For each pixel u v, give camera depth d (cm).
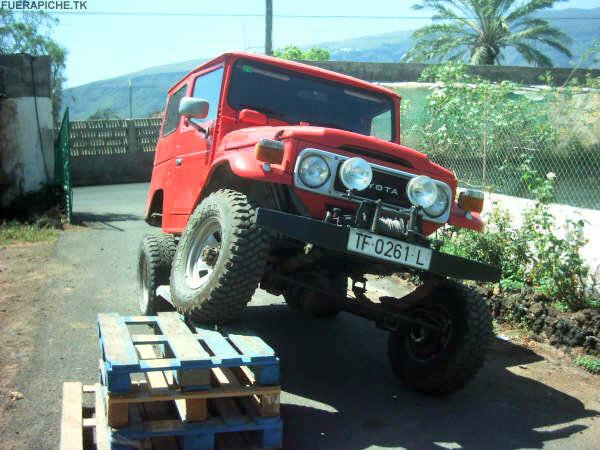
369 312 468
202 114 484
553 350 577
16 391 435
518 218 743
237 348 397
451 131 873
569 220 628
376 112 553
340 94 540
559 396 476
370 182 415
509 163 791
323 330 617
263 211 364
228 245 388
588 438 404
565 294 611
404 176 427
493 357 558
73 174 2289
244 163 412
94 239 1089
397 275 839
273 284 512
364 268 468
